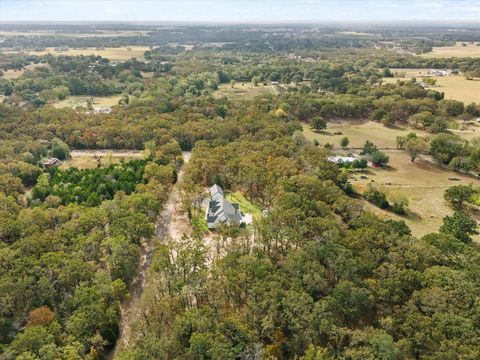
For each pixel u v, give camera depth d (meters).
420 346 61.38
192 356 58.78
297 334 64.00
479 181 137.50
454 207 119.25
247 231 92.25
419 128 198.88
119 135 168.50
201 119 182.50
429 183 136.38
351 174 143.62
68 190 117.75
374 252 79.94
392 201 118.94
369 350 58.72
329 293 71.94
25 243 82.88
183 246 87.50
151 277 78.44
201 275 74.69
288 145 146.62
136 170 136.00
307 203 98.50
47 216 96.31
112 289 73.88
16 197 116.25
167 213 116.38
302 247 83.50
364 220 93.44
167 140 163.38
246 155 137.00
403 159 158.50
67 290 75.94
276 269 77.56
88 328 65.75
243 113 192.75
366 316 71.19
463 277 71.75
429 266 78.50
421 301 68.06
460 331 61.12
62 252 80.38
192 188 114.56
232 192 126.06
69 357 57.94
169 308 69.19
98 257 86.62
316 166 128.75
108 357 67.06
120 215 96.19
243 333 62.16
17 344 59.72
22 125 174.38
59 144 158.00
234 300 73.81
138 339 64.25
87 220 93.00
